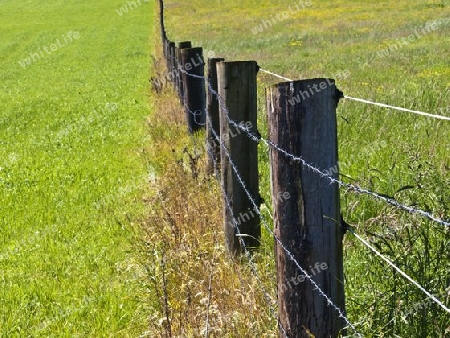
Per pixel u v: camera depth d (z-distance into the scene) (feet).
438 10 139.95
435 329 10.83
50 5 266.98
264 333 13.19
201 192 21.63
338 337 11.03
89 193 28.96
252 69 16.92
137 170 31.91
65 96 74.13
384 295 11.71
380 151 23.99
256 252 17.04
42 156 38.73
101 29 186.19
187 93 30.89
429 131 25.44
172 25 170.60
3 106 70.64
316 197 10.42
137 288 17.72
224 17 177.47
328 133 10.23
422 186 14.76
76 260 21.08
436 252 11.95
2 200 29.43
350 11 156.25
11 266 21.40
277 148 10.50
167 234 19.29
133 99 61.36
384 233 12.98
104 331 16.47
